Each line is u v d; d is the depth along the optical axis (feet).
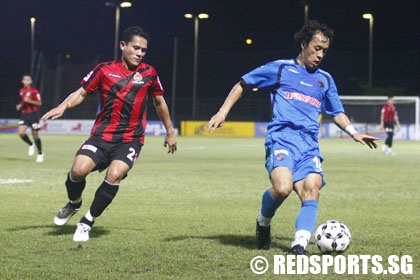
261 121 335.26
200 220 52.11
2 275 32.58
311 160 38.19
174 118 335.26
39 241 41.75
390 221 52.37
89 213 42.22
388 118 162.30
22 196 66.74
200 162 124.06
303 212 36.65
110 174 41.65
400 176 96.68
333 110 40.45
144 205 61.16
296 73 39.55
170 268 34.40
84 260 36.19
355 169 110.83
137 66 43.29
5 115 351.05
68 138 252.62
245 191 74.23
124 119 42.83
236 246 40.78
